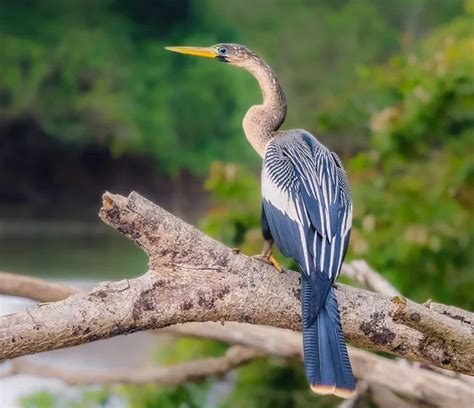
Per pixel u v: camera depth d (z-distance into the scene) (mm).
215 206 19422
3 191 43156
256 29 49719
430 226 14562
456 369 6398
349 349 9859
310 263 6441
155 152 44312
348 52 47375
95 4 47500
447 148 15523
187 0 49719
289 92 45625
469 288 14430
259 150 7836
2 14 45594
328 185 6949
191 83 45688
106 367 19578
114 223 6109
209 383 13883
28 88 43688
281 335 10547
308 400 13438
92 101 43875
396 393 9820
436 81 15047
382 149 15273
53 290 9719
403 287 14070
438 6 47406
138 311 6082
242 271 6266
